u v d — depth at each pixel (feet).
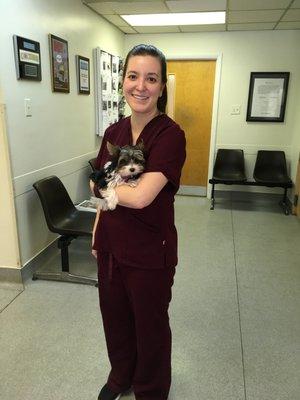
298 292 8.11
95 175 3.81
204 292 8.08
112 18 12.90
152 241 3.84
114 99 13.99
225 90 15.58
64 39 9.66
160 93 3.84
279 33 14.52
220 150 15.89
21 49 7.47
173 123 3.75
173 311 7.30
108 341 4.81
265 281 8.63
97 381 5.38
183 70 15.85
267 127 15.60
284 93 15.01
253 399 5.10
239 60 15.15
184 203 15.79
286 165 15.42
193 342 6.32
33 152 8.39
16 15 7.32
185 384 5.36
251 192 16.30
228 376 5.53
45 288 8.05
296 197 13.96
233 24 13.66
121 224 3.85
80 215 9.21
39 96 8.49
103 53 12.33
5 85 7.08
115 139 4.17
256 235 11.83
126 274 4.05
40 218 8.87
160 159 3.52
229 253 10.32
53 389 5.22
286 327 6.79
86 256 9.74
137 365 4.56
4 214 7.73
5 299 7.59
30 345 6.14
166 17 12.81
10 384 5.29
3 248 7.98
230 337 6.48
